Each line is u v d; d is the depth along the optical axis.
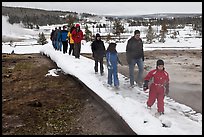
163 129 6.39
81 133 6.90
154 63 16.62
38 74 13.14
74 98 9.50
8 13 165.00
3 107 8.66
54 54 17.72
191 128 6.53
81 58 15.95
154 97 7.43
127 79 11.21
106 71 12.45
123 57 19.23
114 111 7.69
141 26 109.31
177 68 14.98
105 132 6.93
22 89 10.65
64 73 12.98
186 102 8.95
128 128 6.76
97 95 9.01
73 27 16.88
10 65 15.71
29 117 7.90
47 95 9.87
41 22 168.88
